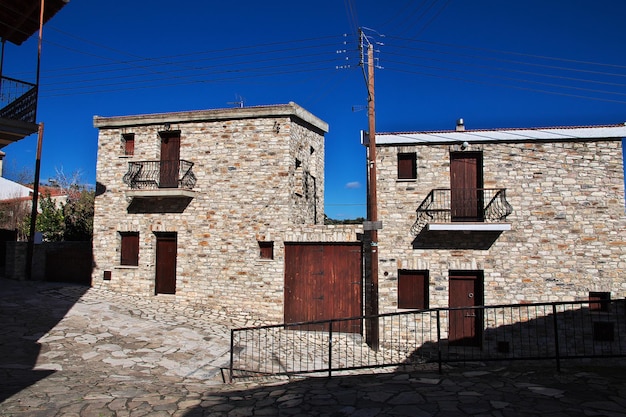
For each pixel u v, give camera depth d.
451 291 12.02
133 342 9.96
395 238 12.12
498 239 11.78
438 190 12.02
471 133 11.98
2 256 19.75
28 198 24.80
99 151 14.98
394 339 11.87
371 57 12.01
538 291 11.56
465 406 5.30
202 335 10.94
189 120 14.02
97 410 5.79
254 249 13.22
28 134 9.13
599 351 11.16
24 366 8.02
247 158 13.53
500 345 11.44
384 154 12.39
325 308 12.74
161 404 6.07
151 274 14.13
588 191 11.67
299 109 13.77
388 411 5.28
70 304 12.69
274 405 5.85
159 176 14.24
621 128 11.52
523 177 11.88
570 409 5.05
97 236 14.77
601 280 11.41
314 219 15.60
